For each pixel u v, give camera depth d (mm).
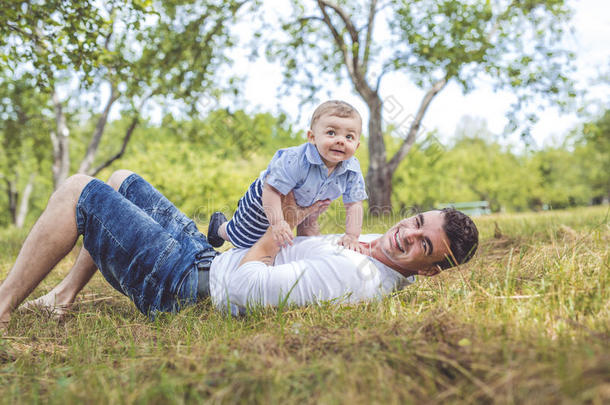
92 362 1807
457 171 43156
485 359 1392
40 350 2021
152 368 1639
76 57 6234
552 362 1302
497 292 2244
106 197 2459
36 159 23156
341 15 13031
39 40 6199
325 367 1477
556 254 2793
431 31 11820
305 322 2078
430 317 1856
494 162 44625
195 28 12664
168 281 2453
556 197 44031
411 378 1392
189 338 2043
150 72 12227
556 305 1916
